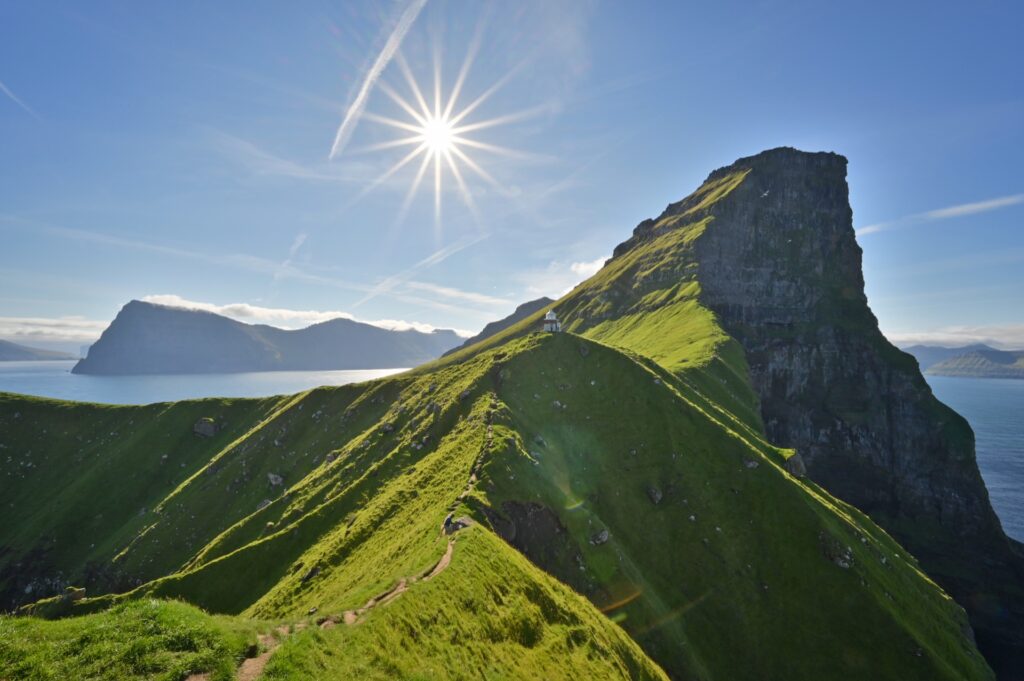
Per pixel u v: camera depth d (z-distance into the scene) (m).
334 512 82.00
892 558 89.25
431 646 28.67
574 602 48.44
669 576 71.62
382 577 46.25
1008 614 125.88
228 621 24.19
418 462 86.56
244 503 123.88
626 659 45.31
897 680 62.53
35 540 136.00
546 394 101.56
